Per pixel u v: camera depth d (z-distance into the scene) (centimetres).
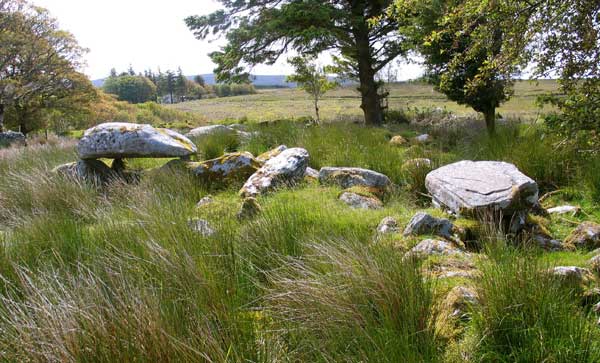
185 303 277
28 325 228
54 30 2591
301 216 436
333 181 618
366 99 1608
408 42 1184
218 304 275
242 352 229
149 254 333
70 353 211
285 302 279
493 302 249
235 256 350
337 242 342
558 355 215
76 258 360
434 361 223
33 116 2630
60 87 2581
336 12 1434
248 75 1642
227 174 677
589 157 535
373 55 1608
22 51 2409
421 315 252
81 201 555
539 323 229
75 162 762
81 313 229
